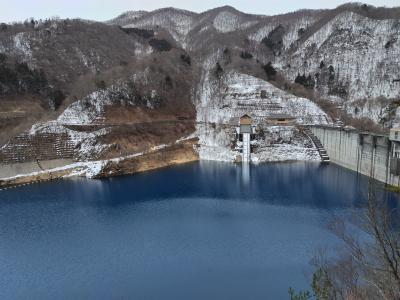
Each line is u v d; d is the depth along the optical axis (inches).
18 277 1705.2
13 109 4471.0
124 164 3784.5
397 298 438.9
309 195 2851.9
